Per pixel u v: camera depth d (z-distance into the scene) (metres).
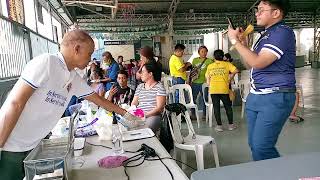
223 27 14.03
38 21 5.39
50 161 1.11
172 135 2.57
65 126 1.88
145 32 13.38
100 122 1.90
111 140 1.79
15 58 3.41
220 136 4.09
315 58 17.52
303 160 0.88
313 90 8.18
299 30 20.69
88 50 1.40
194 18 12.53
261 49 1.65
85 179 1.22
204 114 5.20
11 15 3.40
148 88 3.00
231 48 1.87
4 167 1.36
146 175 1.23
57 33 8.55
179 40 15.75
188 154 3.30
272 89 1.65
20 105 1.24
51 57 1.31
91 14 11.46
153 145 1.65
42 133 1.43
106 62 5.73
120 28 12.73
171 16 11.82
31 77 1.25
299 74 13.62
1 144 1.27
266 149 1.71
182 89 4.77
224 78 4.33
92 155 1.53
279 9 1.64
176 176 1.21
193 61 5.31
